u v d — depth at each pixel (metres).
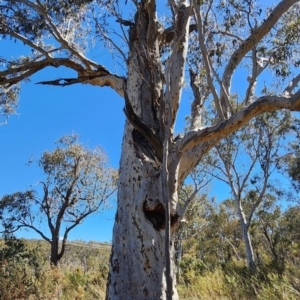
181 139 5.52
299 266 11.50
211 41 7.47
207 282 10.45
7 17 8.17
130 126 6.06
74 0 7.38
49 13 7.91
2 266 8.73
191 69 7.45
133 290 5.07
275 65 7.77
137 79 6.39
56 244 21.27
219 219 30.75
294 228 25.16
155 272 5.12
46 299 8.41
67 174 22.39
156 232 5.30
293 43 7.12
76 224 22.23
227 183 20.45
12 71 7.95
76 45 8.30
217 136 5.45
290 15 7.86
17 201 21.20
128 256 5.26
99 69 7.55
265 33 6.60
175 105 5.75
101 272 14.55
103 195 22.94
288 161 20.56
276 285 8.17
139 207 5.41
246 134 19.44
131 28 6.79
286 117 18.73
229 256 32.47
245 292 9.20
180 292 10.02
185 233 28.39
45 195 21.95
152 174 5.57
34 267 11.06
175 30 5.78
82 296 9.59
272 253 23.78
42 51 7.80
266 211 25.31
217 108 5.50
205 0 6.22
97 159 23.16
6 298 7.48
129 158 5.80
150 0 6.44
